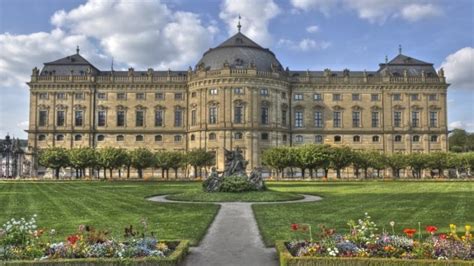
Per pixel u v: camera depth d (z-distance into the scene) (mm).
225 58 125062
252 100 120625
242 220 30500
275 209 36750
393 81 131500
